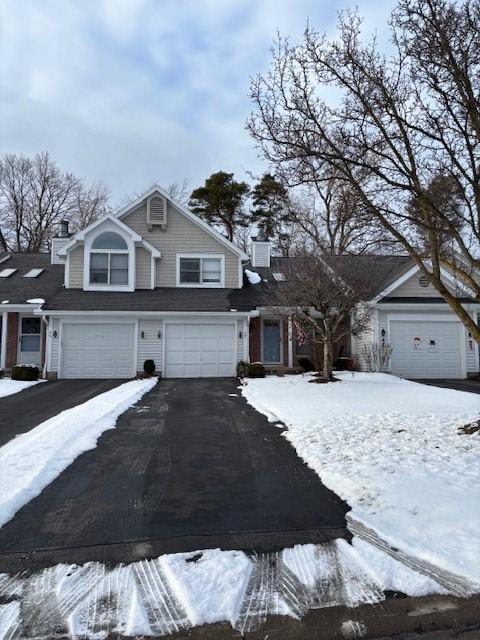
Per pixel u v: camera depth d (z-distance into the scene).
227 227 33.25
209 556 3.49
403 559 3.42
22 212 36.22
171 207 19.16
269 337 18.53
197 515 4.29
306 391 12.28
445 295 6.86
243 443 6.92
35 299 17.22
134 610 2.84
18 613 2.81
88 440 6.84
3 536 3.86
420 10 5.48
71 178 37.88
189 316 16.86
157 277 18.81
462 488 4.66
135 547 3.67
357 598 2.97
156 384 14.42
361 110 6.12
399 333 17.23
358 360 18.41
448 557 3.37
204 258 19.11
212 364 16.97
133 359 16.67
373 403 10.12
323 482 5.17
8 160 35.41
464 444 6.24
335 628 2.70
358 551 3.55
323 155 5.90
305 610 2.86
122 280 18.09
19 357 17.52
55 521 4.16
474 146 5.96
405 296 17.58
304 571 3.29
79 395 11.96
